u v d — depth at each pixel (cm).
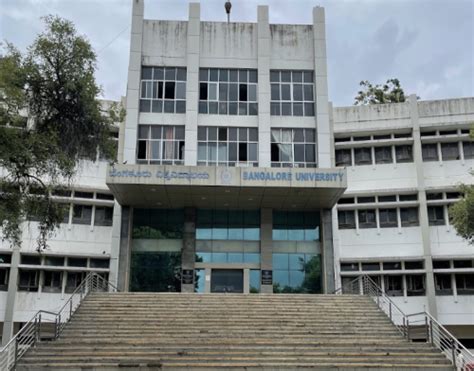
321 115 2872
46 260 2800
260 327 1811
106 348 1556
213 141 2842
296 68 2967
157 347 1582
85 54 1438
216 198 2708
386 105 3180
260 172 2498
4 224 1533
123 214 2800
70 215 2880
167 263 2816
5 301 2670
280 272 2853
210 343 1630
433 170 3081
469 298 2841
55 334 1669
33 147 1345
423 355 1588
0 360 1423
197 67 2892
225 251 2855
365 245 3030
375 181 3117
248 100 2914
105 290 2808
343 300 2130
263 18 2997
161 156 2798
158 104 2873
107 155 1555
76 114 1461
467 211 1798
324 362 1516
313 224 2934
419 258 2911
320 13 3041
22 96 1339
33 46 1401
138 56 2878
